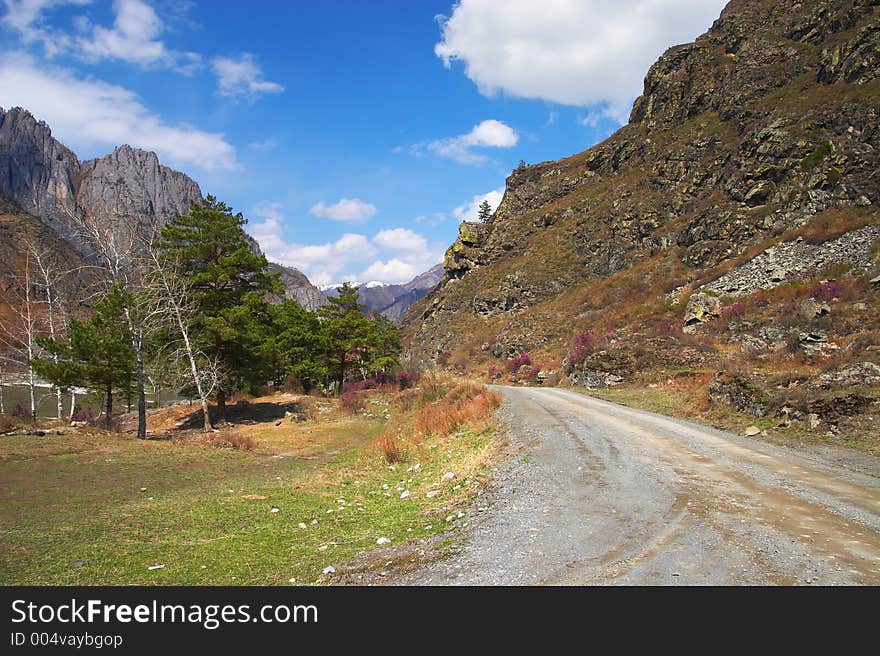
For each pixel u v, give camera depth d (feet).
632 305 140.87
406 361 228.22
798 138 140.67
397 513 29.89
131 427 87.30
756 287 103.86
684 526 21.54
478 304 226.99
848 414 41.65
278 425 89.20
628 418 57.06
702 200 176.65
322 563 20.67
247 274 99.04
